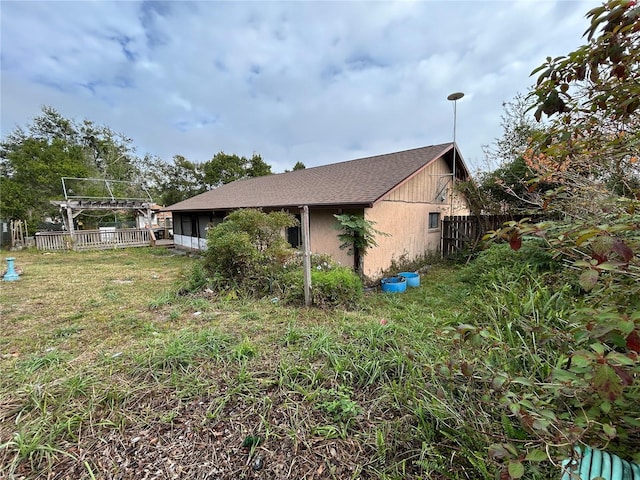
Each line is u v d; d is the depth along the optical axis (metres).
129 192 23.33
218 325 3.93
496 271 4.69
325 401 2.23
